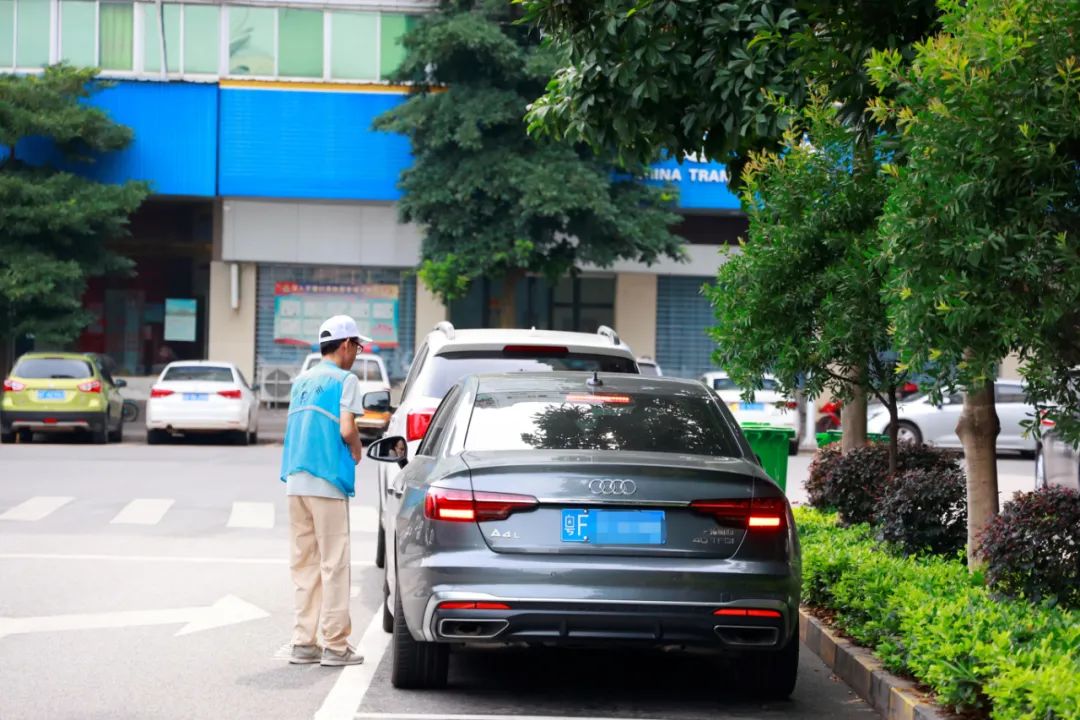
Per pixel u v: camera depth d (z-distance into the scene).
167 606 14.60
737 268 15.34
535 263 46.16
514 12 45.84
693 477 9.91
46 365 40.41
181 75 50.69
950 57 8.50
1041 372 8.98
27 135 47.66
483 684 11.17
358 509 24.31
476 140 44.62
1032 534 11.17
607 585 9.69
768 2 13.61
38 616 13.91
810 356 15.17
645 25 13.63
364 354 44.19
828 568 13.48
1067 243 8.67
